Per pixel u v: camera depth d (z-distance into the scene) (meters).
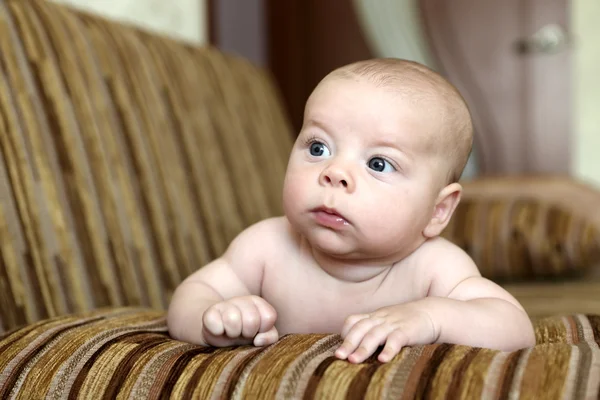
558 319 0.96
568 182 2.04
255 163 1.82
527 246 1.76
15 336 0.80
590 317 0.94
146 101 1.43
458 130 0.86
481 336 0.76
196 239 1.44
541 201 1.88
